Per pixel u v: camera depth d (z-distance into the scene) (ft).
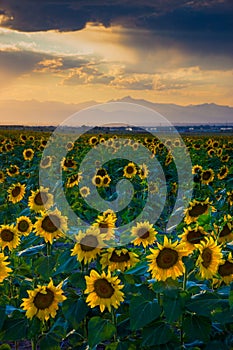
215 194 40.75
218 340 16.02
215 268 15.23
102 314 17.90
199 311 14.76
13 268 20.03
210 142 89.71
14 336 15.76
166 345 15.58
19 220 19.98
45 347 16.37
